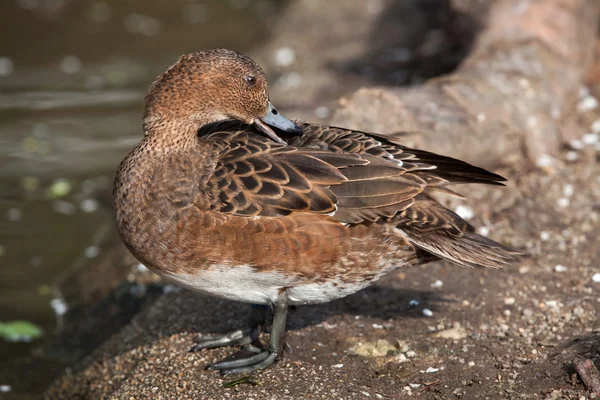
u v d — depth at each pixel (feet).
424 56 56.29
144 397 26.58
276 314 26.61
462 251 25.85
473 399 25.08
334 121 36.94
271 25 72.84
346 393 25.46
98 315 35.99
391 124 36.88
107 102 58.75
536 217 36.35
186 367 27.63
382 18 65.41
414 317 30.14
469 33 49.19
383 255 26.08
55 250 42.42
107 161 51.24
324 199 25.04
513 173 39.06
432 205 26.61
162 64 65.46
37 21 73.00
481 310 30.42
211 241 24.95
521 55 42.47
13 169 50.11
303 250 25.00
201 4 79.82
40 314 37.52
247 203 24.88
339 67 57.82
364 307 30.96
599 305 30.07
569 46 45.06
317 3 70.13
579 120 43.06
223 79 26.73
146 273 37.63
